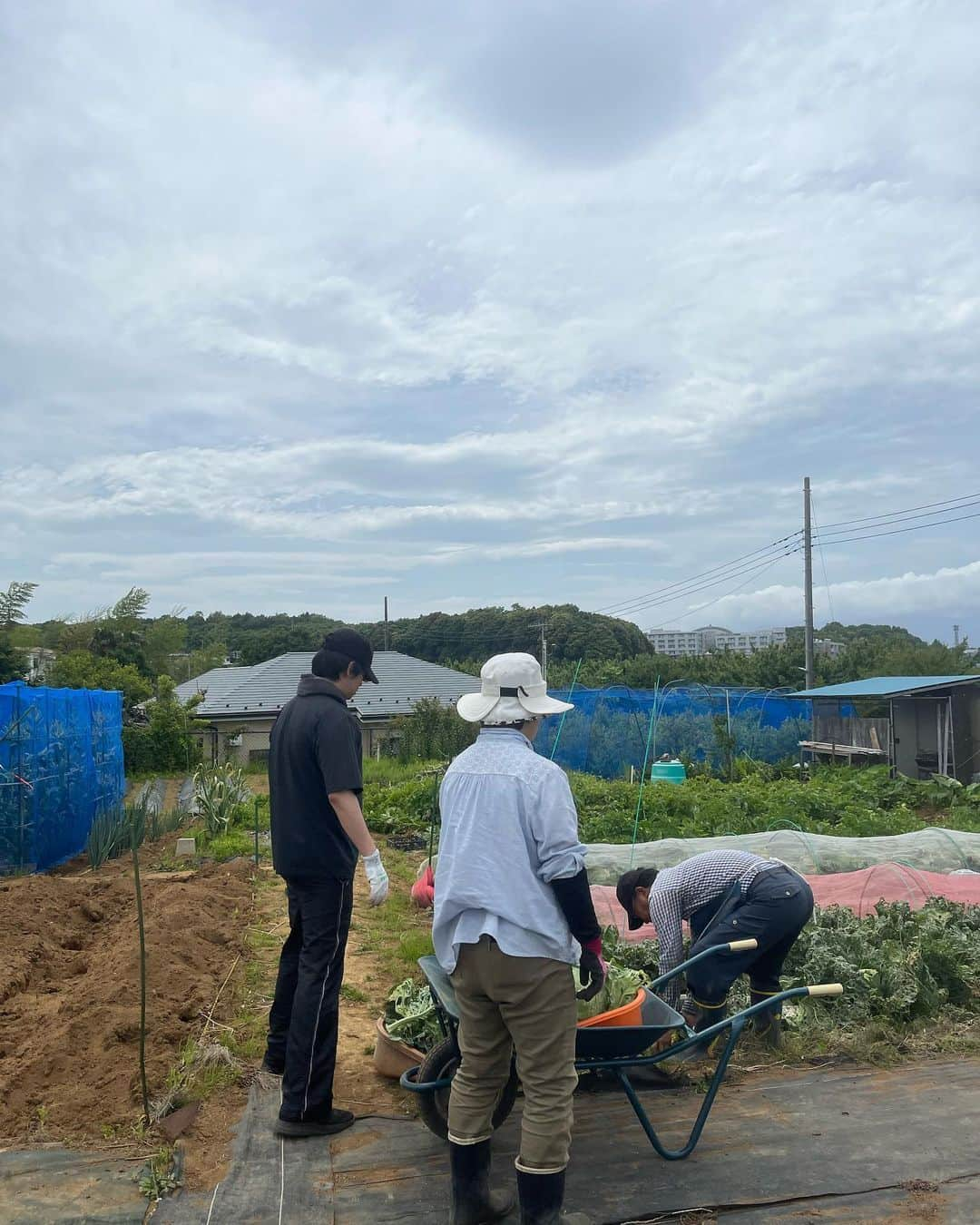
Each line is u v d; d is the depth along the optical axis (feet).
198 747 96.48
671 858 31.42
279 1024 15.66
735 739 75.56
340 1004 20.36
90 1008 18.62
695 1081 16.02
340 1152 13.42
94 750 51.78
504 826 11.07
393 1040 15.75
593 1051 12.67
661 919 17.28
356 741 14.19
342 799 13.67
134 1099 14.80
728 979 16.66
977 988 20.29
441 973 13.26
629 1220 11.92
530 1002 10.86
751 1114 14.79
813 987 13.24
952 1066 16.75
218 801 49.75
